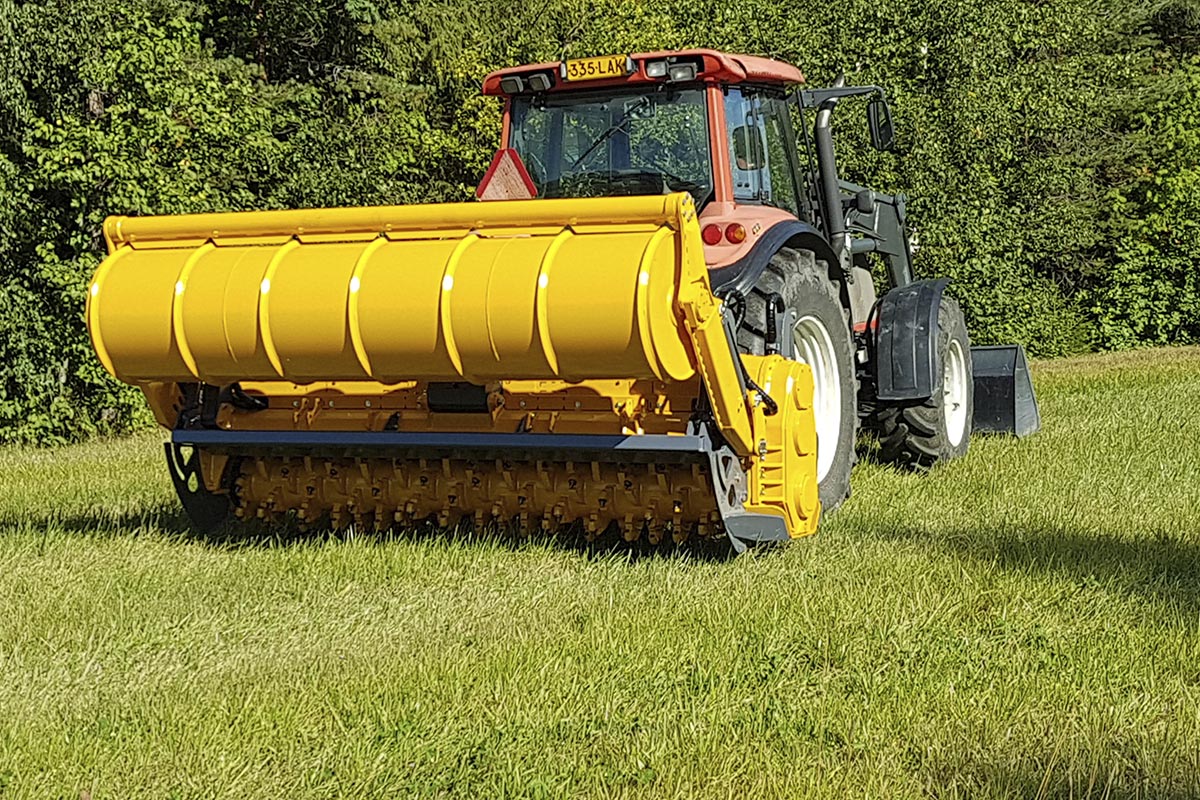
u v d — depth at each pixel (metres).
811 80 20.58
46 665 5.29
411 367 6.34
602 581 6.36
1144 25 32.84
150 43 15.02
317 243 6.72
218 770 4.12
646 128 7.86
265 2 22.16
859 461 9.70
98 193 14.98
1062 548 6.63
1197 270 27.73
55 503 9.28
